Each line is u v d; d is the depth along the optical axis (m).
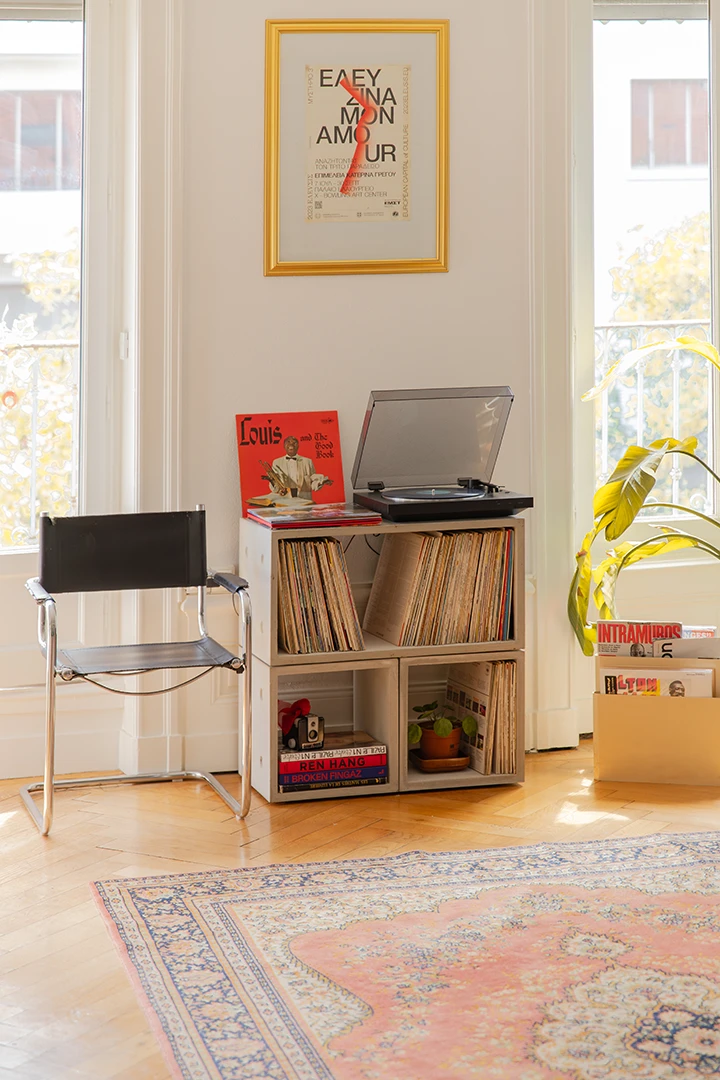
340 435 3.87
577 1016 2.21
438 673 4.01
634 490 3.69
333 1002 2.27
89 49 3.72
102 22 3.72
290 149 3.77
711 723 3.62
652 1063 2.05
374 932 2.57
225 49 3.70
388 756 3.58
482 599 3.66
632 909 2.69
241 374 3.78
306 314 3.82
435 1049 2.10
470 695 3.77
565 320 3.99
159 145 3.63
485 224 3.92
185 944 2.52
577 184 4.13
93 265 3.78
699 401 4.35
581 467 4.20
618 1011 2.23
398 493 3.73
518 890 2.80
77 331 3.82
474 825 3.29
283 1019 2.20
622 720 3.67
